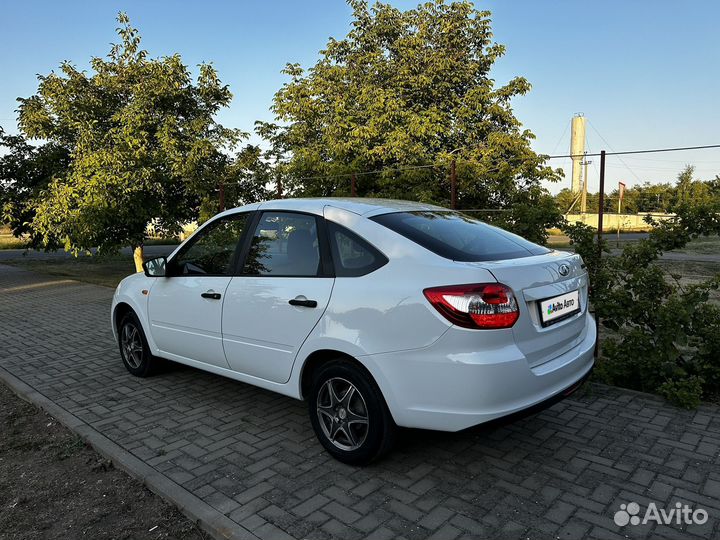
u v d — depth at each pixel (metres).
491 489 2.97
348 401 3.23
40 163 13.62
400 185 12.74
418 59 15.02
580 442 3.54
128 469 3.28
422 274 2.88
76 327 7.73
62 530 2.71
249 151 15.05
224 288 3.93
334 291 3.19
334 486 3.03
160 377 5.18
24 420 4.21
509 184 12.53
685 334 4.47
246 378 3.88
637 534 2.54
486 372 2.67
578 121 51.19
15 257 23.47
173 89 13.45
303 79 15.89
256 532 2.58
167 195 13.93
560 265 3.20
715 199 4.84
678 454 3.34
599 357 4.95
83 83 13.12
